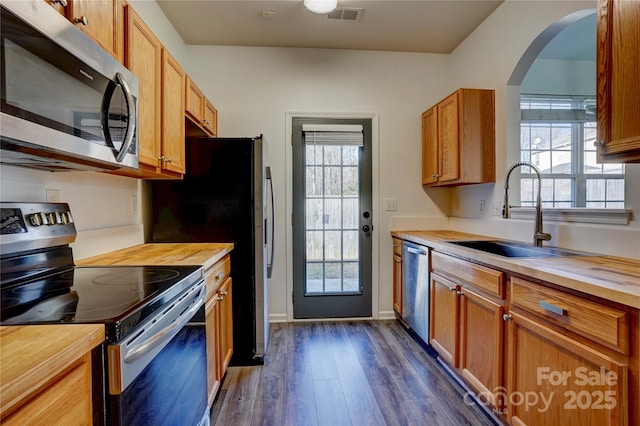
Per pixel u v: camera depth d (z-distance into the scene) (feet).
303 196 10.20
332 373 6.98
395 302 10.18
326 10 7.83
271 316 10.14
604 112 4.07
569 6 6.17
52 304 2.98
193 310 4.08
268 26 8.89
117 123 3.88
